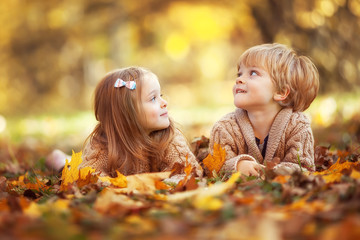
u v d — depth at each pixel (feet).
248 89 9.82
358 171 7.82
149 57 90.99
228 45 94.32
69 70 80.53
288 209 5.67
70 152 20.86
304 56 10.36
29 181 10.50
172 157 10.29
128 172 10.27
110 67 72.64
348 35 27.12
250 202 6.06
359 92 29.17
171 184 8.46
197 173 9.00
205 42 99.40
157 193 7.28
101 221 5.28
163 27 77.25
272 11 33.76
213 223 5.15
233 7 47.24
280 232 4.67
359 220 4.41
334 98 25.12
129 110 10.18
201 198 6.28
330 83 29.66
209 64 110.52
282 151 9.91
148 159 10.41
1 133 33.58
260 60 9.76
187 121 37.88
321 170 9.76
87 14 67.82
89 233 4.97
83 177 8.57
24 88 72.08
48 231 4.74
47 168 13.99
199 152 12.06
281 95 9.85
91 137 10.72
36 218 5.41
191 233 4.88
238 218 5.20
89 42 73.92
